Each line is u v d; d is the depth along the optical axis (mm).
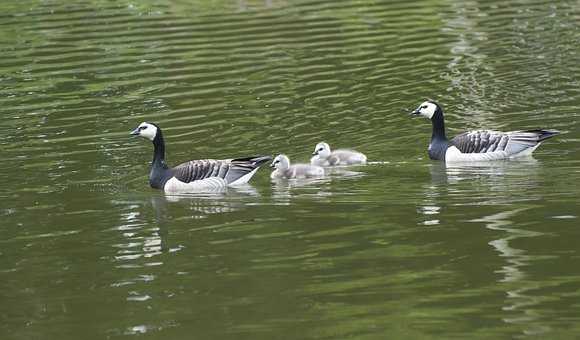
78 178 21828
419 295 14414
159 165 21312
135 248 17047
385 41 34094
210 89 29000
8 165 22859
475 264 15477
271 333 13336
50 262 16562
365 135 24359
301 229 17609
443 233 16953
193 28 37031
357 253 16234
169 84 29672
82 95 28906
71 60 32938
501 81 28594
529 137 22000
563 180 19859
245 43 34438
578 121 24500
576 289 14336
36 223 18719
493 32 34719
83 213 19281
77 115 26938
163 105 27578
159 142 21344
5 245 17516
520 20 36344
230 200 19828
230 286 15094
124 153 23703
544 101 26391
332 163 22016
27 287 15484
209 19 38594
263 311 14086
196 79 30125
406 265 15586
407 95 27656
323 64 31344
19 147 24297
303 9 39844
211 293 14844
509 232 16828
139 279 15578
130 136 25000
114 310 14391
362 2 40625
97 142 24594
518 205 18281
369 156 22719
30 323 14062
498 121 24906
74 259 16656
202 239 17359
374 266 15602
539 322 13336
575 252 15742
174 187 20828
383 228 17406
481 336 12961
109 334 13555
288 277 15336
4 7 42281
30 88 29891
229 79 29984
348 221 17922
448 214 17984
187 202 19844
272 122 25656
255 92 28500
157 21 38500
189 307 14352
